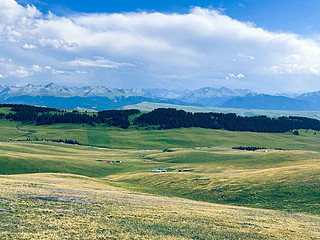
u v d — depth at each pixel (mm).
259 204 60125
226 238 30859
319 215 50125
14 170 110062
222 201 64875
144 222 33594
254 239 31438
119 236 27453
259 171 92688
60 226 28438
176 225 33812
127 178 103812
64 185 60750
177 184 85688
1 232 24688
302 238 33156
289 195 62406
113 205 41750
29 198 39344
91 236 26562
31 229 26500
